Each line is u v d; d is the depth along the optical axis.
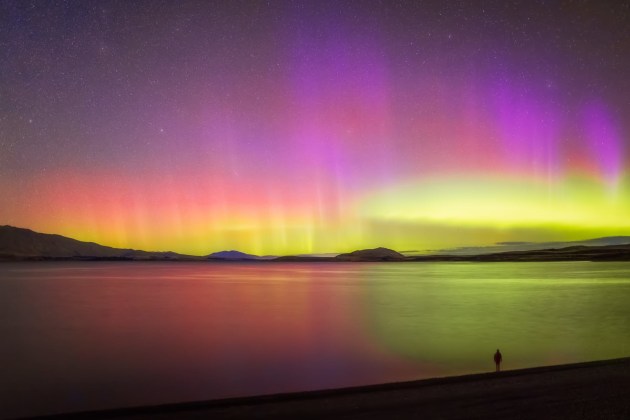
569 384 7.68
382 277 83.62
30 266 156.75
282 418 6.30
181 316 26.86
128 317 26.56
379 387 7.93
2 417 8.96
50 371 13.18
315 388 10.91
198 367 13.47
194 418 6.45
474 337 18.83
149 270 124.69
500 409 6.40
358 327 22.00
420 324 23.05
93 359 14.91
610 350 15.70
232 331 20.89
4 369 13.48
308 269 148.12
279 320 24.91
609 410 6.30
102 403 9.85
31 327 22.78
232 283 63.34
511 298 37.94
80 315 27.66
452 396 7.14
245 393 10.50
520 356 14.69
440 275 90.81
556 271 100.81
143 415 6.68
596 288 48.53
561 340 17.95
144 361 14.47
